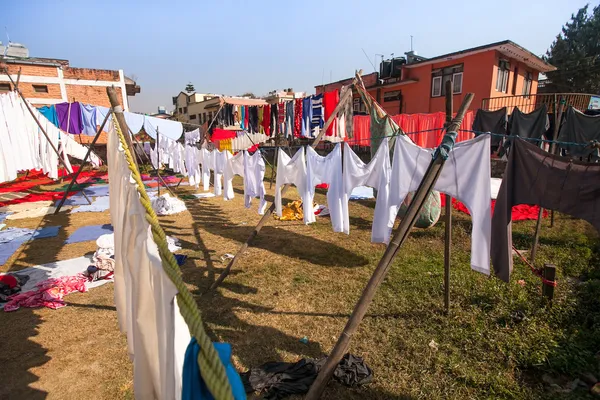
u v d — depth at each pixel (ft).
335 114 16.49
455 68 49.67
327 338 11.51
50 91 61.05
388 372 9.78
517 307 12.37
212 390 3.04
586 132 20.26
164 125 37.52
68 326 12.48
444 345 10.71
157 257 4.20
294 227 24.54
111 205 12.25
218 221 26.76
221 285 15.49
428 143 31.42
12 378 9.96
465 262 16.83
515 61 49.67
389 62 59.77
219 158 23.56
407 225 8.45
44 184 46.73
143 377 5.01
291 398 8.98
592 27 78.59
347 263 17.71
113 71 66.64
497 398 8.66
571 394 8.54
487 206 9.30
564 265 16.19
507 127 25.04
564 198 9.50
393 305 13.19
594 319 11.39
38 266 17.83
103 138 61.67
